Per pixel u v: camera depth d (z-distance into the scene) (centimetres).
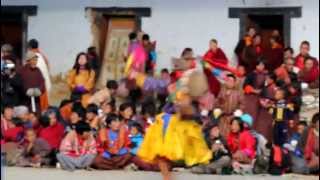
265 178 2358
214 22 3134
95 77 3041
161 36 3162
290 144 2522
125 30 3228
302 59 2923
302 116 2805
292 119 2688
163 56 3156
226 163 2428
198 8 3142
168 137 1902
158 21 3167
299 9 3092
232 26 3125
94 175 2380
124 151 2508
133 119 2616
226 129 2528
